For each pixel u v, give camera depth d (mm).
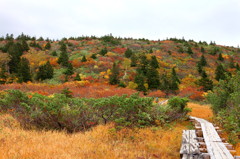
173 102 12289
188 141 6469
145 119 9977
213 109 14016
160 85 35938
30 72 41125
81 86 30344
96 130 8320
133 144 6824
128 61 49125
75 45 71875
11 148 5266
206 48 82500
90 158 4891
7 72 41938
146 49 72625
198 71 52312
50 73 39906
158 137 7871
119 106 9695
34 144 5859
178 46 78375
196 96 28453
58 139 6633
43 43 75500
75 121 8984
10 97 9891
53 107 9023
